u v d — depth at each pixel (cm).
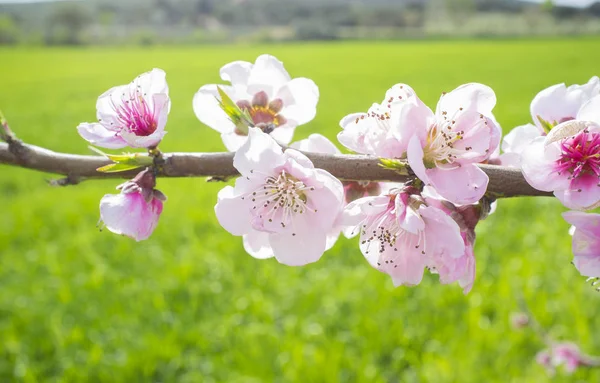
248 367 574
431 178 134
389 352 620
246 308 724
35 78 4681
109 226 137
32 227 1208
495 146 135
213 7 11631
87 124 151
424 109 135
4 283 890
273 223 138
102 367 604
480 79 3675
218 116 175
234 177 143
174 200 1366
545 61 4544
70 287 827
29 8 11362
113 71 4922
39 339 685
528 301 669
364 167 137
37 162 143
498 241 966
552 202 1216
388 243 145
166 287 805
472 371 535
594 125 130
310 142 162
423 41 8262
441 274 139
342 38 9231
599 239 134
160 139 138
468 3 10175
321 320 676
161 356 623
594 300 675
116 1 11281
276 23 11731
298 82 175
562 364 464
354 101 3017
